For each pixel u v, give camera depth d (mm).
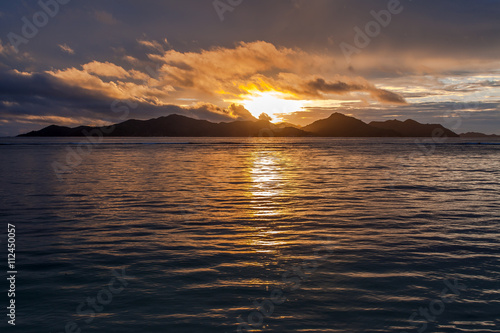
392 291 7273
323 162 47375
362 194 19719
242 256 9422
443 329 5922
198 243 10562
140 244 10484
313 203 17016
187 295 7145
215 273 8258
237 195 19438
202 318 6273
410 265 8688
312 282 7727
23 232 11789
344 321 6152
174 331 5879
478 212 14812
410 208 15703
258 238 11070
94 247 10203
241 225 12734
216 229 12180
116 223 13031
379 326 6004
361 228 12234
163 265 8773
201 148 102125
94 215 14359
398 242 10578
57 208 15781
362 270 8383
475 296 7059
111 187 22516
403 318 6250
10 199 18031
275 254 9555
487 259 9094
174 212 14961
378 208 15703
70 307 6703
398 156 62500
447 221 13219
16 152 72938
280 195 19391
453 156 62094
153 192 20469
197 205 16500
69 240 10883
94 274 8227
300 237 11156
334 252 9672
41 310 6598
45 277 8070
